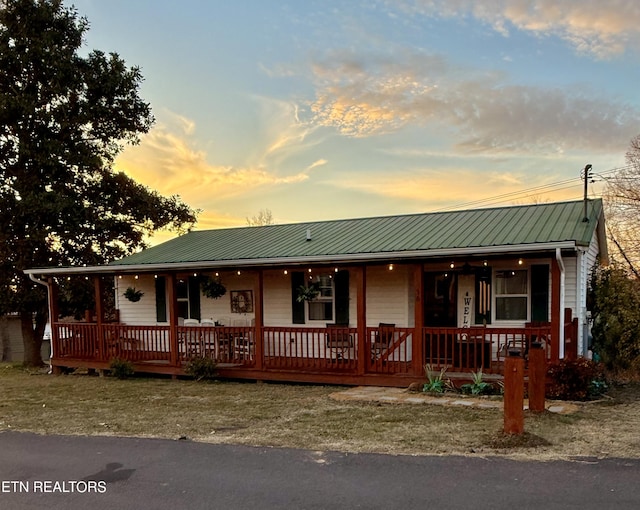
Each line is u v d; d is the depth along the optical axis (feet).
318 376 34.14
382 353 33.37
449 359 35.76
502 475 15.03
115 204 59.11
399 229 39.06
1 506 14.07
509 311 34.24
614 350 34.65
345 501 13.53
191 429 22.50
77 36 54.70
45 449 19.89
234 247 42.70
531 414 22.81
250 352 37.83
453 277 36.52
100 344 43.55
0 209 50.67
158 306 47.44
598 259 43.29
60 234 53.42
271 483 15.10
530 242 28.96
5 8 50.83
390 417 23.40
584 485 14.08
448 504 13.07
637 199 80.64
